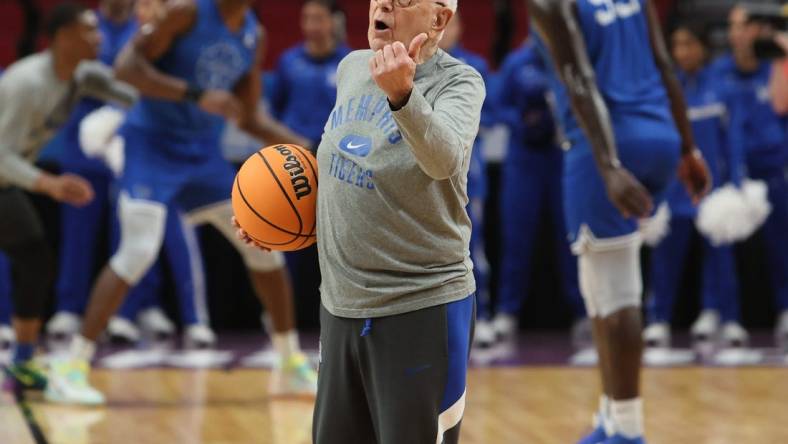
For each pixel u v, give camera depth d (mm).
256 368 17266
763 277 22359
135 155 14656
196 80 14312
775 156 20750
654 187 10938
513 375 16609
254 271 14523
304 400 14625
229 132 20594
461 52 19500
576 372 16906
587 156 10625
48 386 14391
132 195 14555
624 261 10656
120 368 17172
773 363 17812
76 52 14500
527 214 20438
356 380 7363
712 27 23312
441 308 7082
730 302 20453
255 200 7652
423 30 6980
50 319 21688
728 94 20109
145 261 14562
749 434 12547
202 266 21688
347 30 24234
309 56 20406
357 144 7066
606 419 10805
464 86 6977
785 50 17656
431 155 6445
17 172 14188
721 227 19094
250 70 14812
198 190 14688
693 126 20156
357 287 7125
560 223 20531
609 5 10797
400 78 6273
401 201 6957
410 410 7070
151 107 14477
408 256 7039
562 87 10828
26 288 14766
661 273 20250
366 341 7156
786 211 20844
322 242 7383
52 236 21547
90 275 20781
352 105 7250
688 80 20344
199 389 15367
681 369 17188
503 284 20797
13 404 14234
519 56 20094
